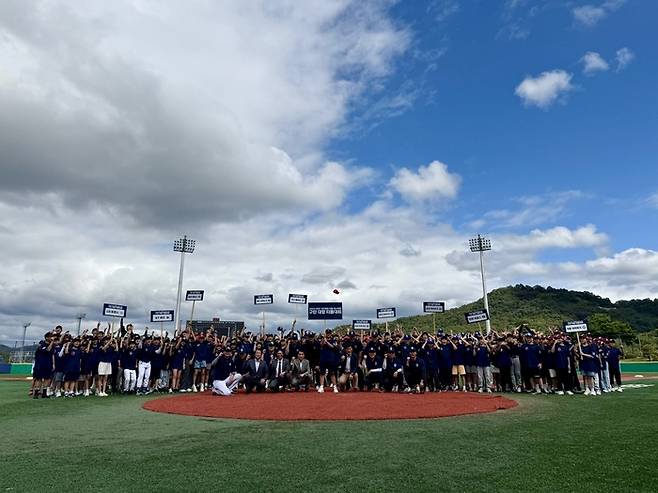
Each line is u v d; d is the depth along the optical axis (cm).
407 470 642
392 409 1261
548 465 666
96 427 991
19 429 970
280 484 577
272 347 2028
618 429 955
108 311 2178
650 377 2780
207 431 938
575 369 1922
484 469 646
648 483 579
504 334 2062
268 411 1227
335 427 983
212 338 2105
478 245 3894
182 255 3906
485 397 1619
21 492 544
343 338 2116
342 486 570
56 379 1748
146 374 1844
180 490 553
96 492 545
